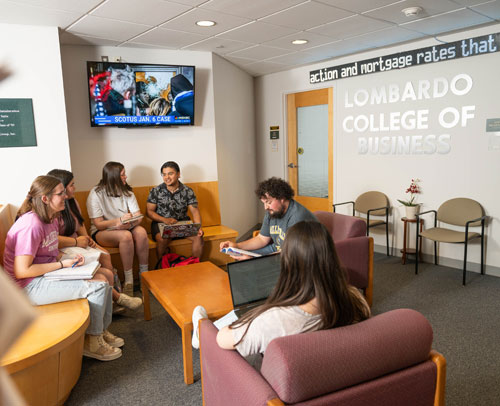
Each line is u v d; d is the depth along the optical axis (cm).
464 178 425
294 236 142
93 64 416
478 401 220
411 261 470
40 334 216
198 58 482
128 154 464
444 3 326
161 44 441
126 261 382
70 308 248
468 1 322
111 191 398
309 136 587
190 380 243
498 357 263
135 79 435
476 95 405
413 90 452
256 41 437
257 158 666
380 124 489
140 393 235
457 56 399
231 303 260
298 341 122
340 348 123
